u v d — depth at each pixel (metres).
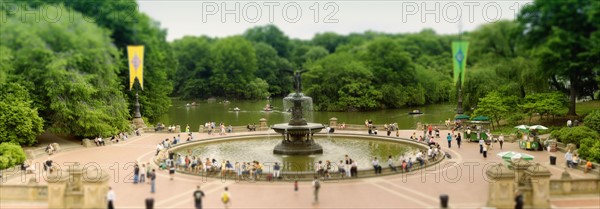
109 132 58.81
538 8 57.09
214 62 148.62
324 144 57.50
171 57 95.56
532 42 60.25
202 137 63.19
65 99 54.72
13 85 51.28
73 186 33.28
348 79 110.81
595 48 53.38
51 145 51.97
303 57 162.00
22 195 33.53
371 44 117.25
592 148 44.84
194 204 32.19
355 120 92.56
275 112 107.25
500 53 69.06
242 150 53.75
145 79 77.38
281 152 49.97
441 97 111.88
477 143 57.62
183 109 115.69
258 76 152.25
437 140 60.06
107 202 31.23
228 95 146.75
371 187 36.59
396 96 109.12
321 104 112.62
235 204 32.41
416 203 32.25
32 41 45.34
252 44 164.88
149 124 77.81
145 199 31.52
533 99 62.84
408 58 111.94
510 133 61.38
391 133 66.31
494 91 66.62
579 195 34.19
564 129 53.34
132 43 57.31
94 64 53.81
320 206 31.75
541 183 31.56
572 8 54.06
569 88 67.12
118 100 62.91
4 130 50.34
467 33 72.81
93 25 49.78
